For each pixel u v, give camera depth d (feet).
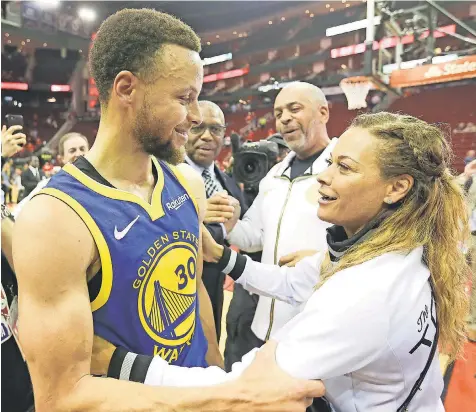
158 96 2.27
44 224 2.05
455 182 2.66
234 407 2.00
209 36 53.98
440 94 37.29
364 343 2.13
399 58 17.39
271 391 2.03
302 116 5.17
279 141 7.78
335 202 2.57
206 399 2.01
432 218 2.47
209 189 5.97
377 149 2.43
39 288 2.00
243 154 6.51
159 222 2.52
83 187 2.26
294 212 4.88
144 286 2.39
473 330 8.14
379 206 2.52
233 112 51.37
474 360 7.64
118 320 2.31
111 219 2.27
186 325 2.71
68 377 2.00
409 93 38.42
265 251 5.11
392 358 2.25
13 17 34.86
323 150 5.36
